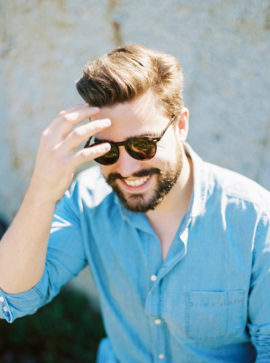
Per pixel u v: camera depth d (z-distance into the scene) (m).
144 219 1.43
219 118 2.20
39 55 2.47
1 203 3.04
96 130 1.16
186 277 1.41
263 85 2.04
